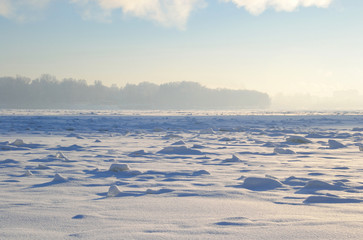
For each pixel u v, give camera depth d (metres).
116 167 5.25
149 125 22.81
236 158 6.58
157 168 5.67
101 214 2.78
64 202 3.26
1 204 3.18
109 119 31.39
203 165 6.05
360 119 32.19
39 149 8.66
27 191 3.83
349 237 2.07
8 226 2.45
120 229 2.32
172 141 11.54
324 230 2.22
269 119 33.16
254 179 4.02
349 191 3.67
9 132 15.51
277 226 2.34
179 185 4.13
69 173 5.11
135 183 4.28
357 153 8.06
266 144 9.86
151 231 2.27
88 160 6.65
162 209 2.93
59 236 2.19
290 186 3.99
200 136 14.05
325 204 3.07
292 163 6.26
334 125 23.78
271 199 3.31
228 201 3.23
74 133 15.40
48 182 4.39
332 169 5.54
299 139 10.99
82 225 2.45
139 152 7.79
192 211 2.85
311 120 30.77
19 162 6.16
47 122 24.69
